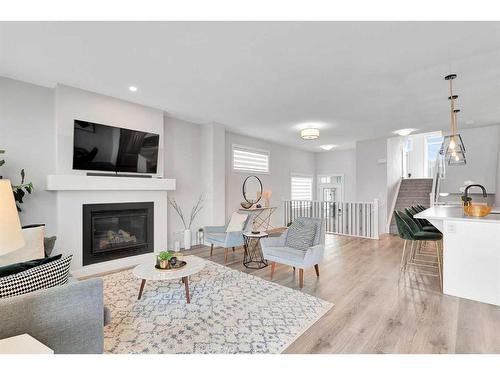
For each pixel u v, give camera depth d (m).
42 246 2.39
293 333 2.18
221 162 5.54
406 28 2.18
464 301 2.78
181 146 5.20
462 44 2.43
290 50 2.54
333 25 2.15
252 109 4.46
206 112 4.64
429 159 9.04
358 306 2.67
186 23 2.12
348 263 4.21
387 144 6.99
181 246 5.17
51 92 3.55
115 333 2.17
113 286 3.21
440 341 2.05
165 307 2.65
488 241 2.74
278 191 7.86
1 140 3.19
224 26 2.16
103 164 3.73
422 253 4.84
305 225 3.73
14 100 3.28
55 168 3.50
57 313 1.40
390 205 7.21
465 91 3.61
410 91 3.61
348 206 6.73
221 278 3.50
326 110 4.49
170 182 4.49
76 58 2.72
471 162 6.04
